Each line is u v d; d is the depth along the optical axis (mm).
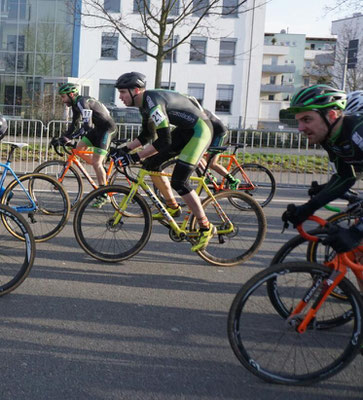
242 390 2832
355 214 4070
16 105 33000
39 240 5547
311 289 2910
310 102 2828
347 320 3051
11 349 3186
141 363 3080
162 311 3891
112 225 4898
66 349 3215
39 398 2678
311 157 11523
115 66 33406
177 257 5277
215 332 3559
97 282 4441
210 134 4773
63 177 6930
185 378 2932
